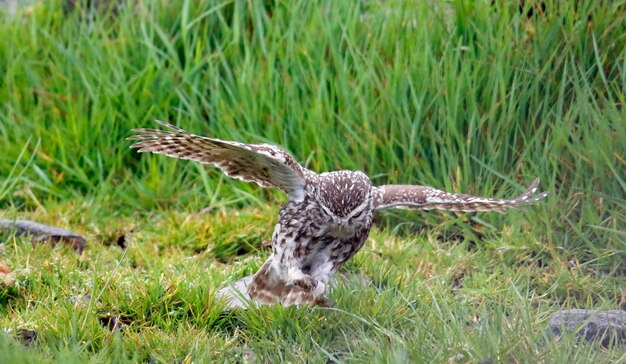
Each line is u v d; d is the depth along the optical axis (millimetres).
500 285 9969
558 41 12094
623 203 10867
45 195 13070
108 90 13672
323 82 12719
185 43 13922
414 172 12156
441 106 12023
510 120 11812
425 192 9000
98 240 11797
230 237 11492
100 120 13477
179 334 8422
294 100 12930
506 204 9086
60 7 15602
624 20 12180
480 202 8953
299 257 8453
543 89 12023
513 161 11844
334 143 12477
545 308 9352
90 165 13320
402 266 10539
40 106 13867
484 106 12062
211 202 12516
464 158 11695
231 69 13938
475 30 12336
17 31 15133
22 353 7453
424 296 9414
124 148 13547
